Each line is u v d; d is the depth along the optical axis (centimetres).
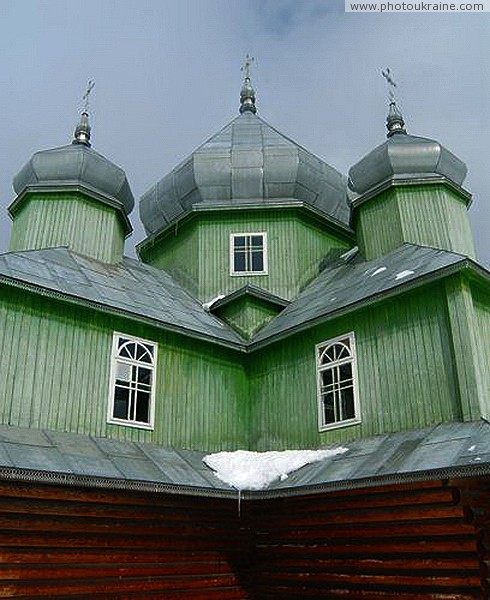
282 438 1243
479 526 824
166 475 992
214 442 1252
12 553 841
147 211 1891
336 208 1794
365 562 956
